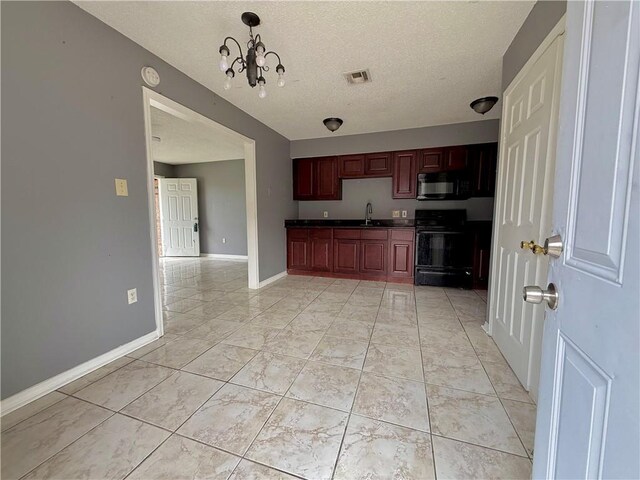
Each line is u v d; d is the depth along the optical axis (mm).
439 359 1903
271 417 1362
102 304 1830
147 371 1763
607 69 494
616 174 460
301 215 5012
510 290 1851
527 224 1606
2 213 1366
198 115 2582
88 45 1701
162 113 3252
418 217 4398
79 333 1702
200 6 1637
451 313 2791
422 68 2342
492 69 2355
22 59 1413
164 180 6340
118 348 1937
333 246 4297
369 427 1299
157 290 2227
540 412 719
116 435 1251
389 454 1153
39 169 1496
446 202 4277
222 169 6270
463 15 1705
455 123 3803
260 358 1922
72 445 1194
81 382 1644
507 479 1043
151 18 1743
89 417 1360
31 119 1456
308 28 1828
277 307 2979
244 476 1056
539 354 1438
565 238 626
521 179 1728
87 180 1726
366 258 4145
